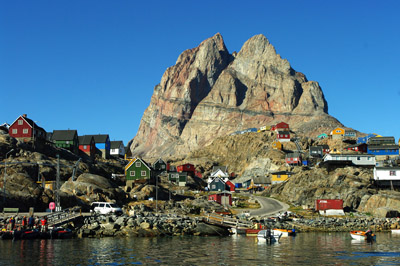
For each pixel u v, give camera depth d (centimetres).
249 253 5222
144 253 5075
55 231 6322
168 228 6994
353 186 11688
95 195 9281
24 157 10981
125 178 12850
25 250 5194
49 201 8444
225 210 10150
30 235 6222
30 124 12500
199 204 10300
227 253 5194
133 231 6662
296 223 8638
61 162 11694
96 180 10075
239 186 18688
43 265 4362
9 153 10912
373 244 6225
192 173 17988
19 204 8038
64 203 8462
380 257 5047
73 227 6856
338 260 4831
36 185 8638
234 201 11881
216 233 7112
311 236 7356
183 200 11569
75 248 5372
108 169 13912
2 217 6862
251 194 14775
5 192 8075
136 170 12562
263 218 8912
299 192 12081
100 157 16212
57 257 4756
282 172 17262
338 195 11475
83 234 6494
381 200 10719
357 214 10369
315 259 4878
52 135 14388
